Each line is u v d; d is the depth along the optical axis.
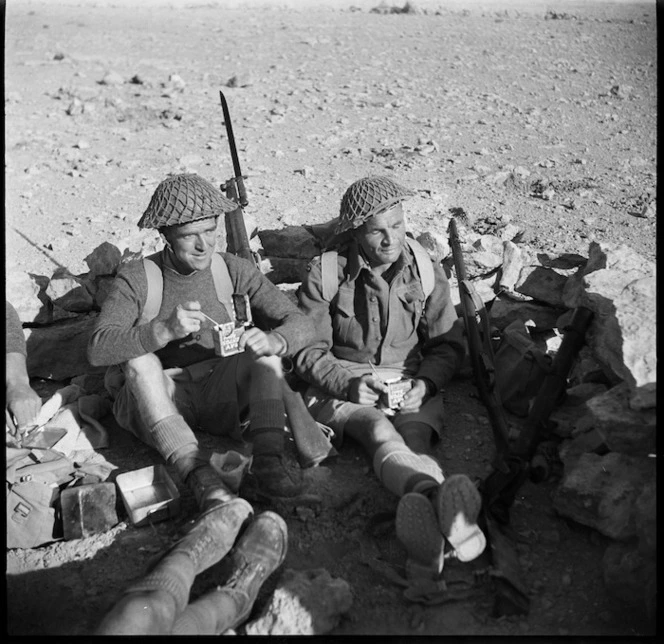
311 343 3.80
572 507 3.30
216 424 3.81
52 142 8.91
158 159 8.25
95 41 15.40
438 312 3.86
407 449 3.41
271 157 8.21
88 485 3.43
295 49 14.32
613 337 3.54
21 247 5.98
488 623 2.97
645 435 3.19
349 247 3.86
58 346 4.50
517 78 11.82
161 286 3.66
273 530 3.00
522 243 5.76
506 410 4.06
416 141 8.75
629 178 7.38
